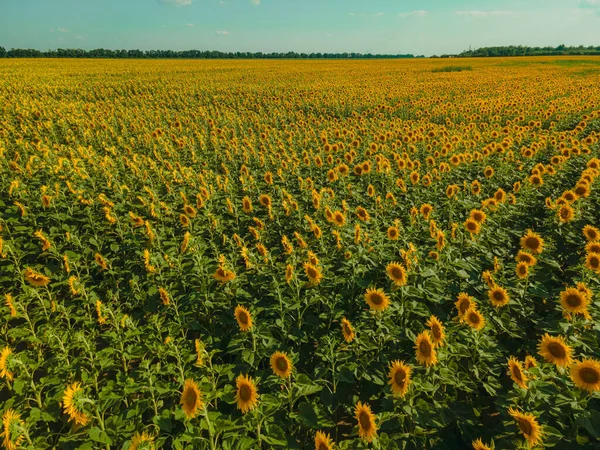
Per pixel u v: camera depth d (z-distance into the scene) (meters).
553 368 4.47
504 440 3.96
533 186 10.62
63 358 4.82
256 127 22.61
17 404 4.27
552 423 4.12
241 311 4.91
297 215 9.17
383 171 12.60
